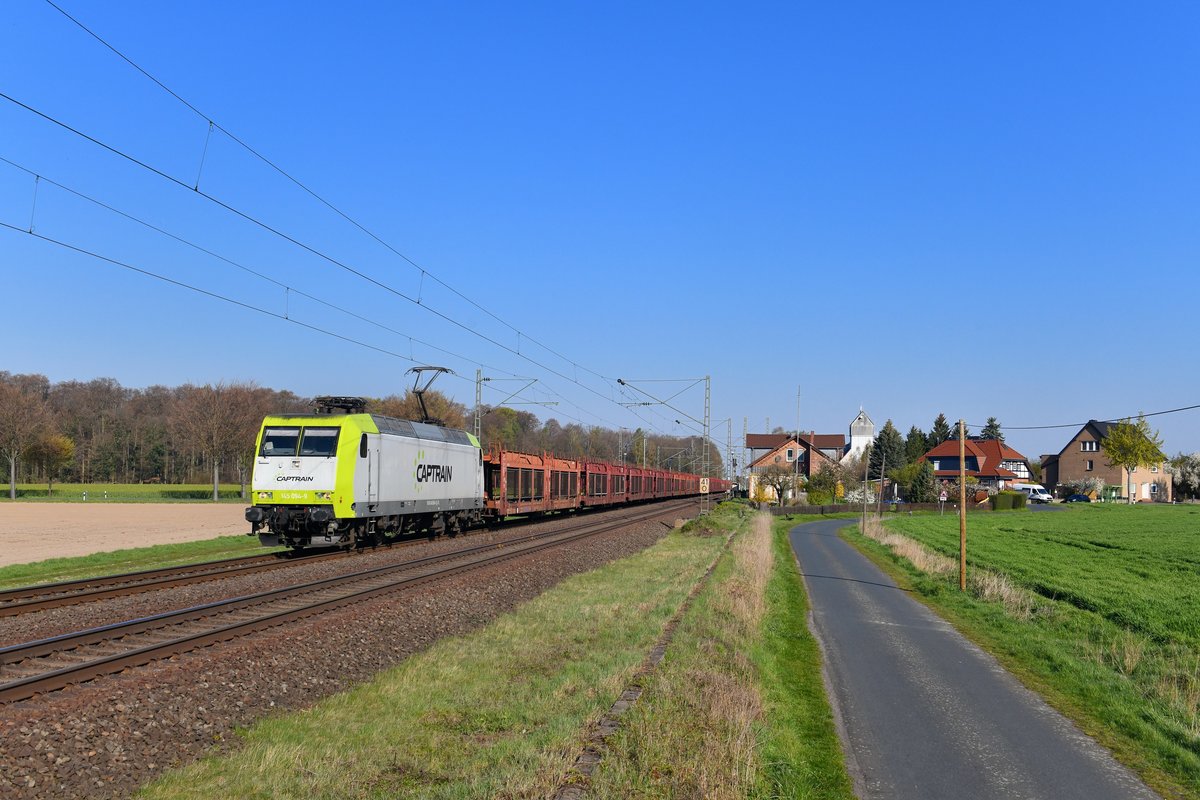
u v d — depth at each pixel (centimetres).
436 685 1204
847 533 5256
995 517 6869
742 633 1523
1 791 746
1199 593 2338
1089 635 1709
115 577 1966
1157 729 1055
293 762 874
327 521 2509
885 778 876
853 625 1852
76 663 1136
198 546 3080
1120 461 8881
